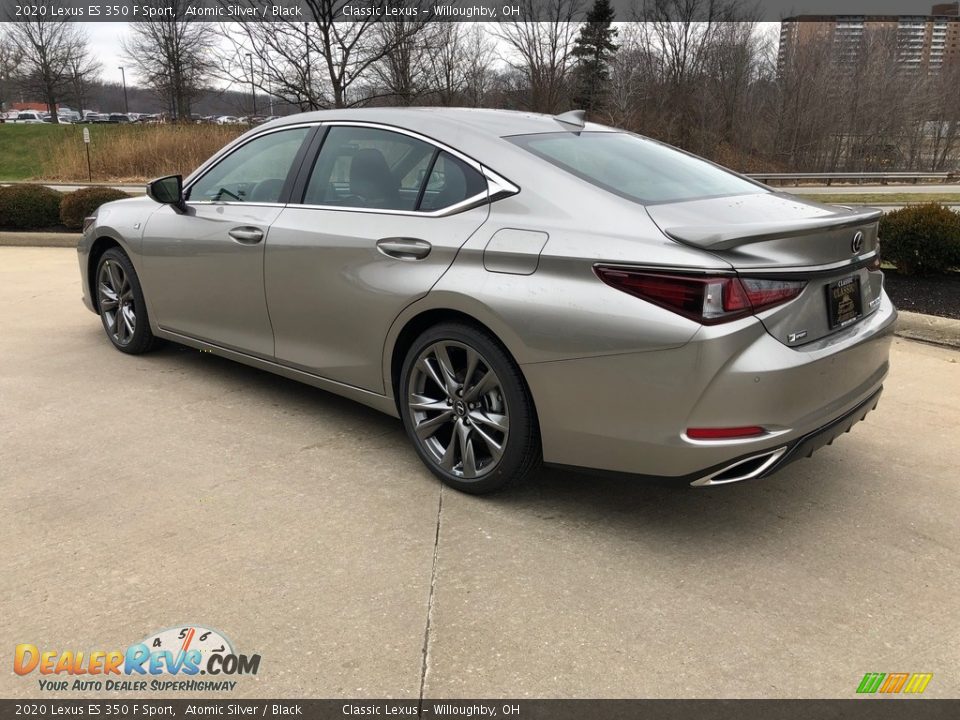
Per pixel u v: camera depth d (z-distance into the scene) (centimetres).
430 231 309
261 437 369
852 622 238
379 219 329
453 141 320
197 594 243
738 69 4212
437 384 315
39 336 534
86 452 347
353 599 243
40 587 244
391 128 344
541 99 3400
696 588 254
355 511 299
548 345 270
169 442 361
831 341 271
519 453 291
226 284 398
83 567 256
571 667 215
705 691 208
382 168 341
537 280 274
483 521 295
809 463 354
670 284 247
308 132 378
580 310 263
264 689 205
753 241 245
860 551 279
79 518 288
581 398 269
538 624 233
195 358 489
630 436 262
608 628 232
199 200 422
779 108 4356
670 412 252
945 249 671
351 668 213
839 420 279
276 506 302
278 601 241
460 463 316
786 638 230
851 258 280
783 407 251
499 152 307
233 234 387
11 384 434
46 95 5825
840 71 4378
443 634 228
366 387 346
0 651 216
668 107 4122
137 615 232
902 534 292
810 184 3216
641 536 286
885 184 3181
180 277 426
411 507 304
